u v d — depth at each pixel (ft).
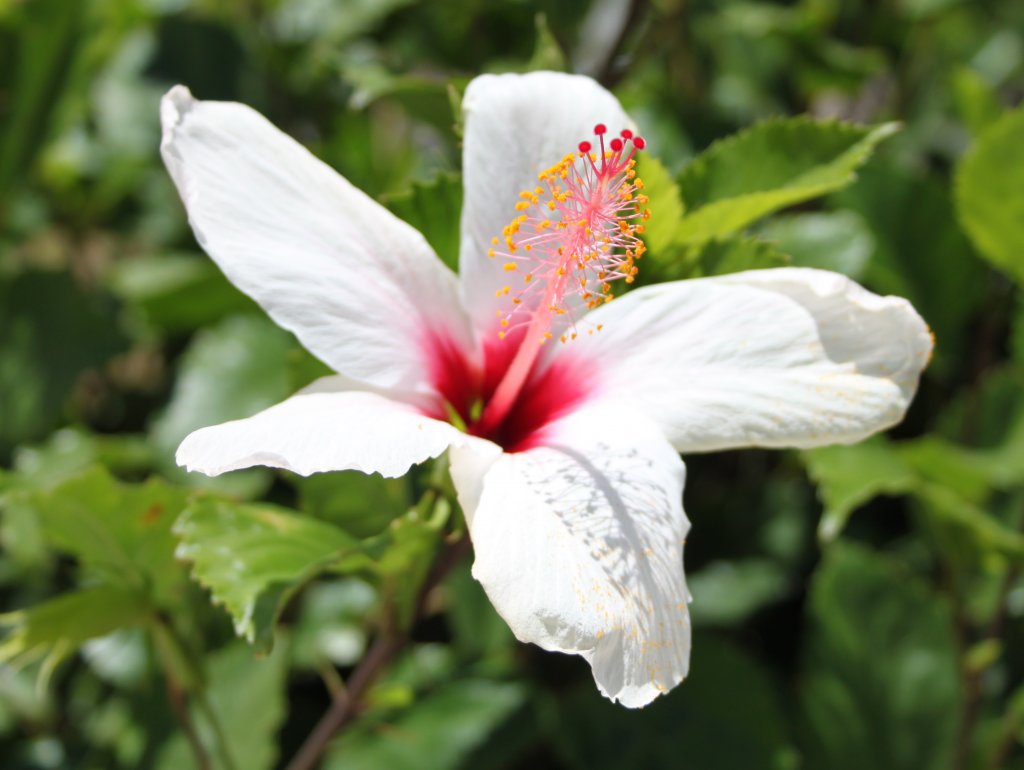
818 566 2.58
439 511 1.99
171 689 2.16
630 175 1.98
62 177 3.00
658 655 1.88
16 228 3.00
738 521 2.61
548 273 1.99
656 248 2.05
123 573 2.11
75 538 2.10
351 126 2.70
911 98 3.31
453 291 2.02
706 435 1.97
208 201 1.94
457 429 1.97
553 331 2.03
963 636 2.39
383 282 1.98
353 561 2.01
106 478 2.06
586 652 1.86
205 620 2.17
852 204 2.56
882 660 2.45
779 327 1.98
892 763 2.43
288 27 3.05
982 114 2.62
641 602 1.88
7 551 2.51
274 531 1.98
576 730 2.41
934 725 2.43
